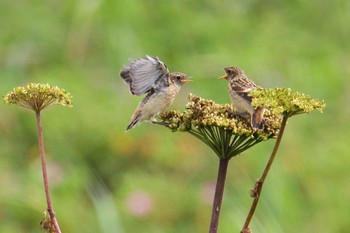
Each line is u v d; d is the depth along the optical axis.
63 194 13.61
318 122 15.44
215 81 15.91
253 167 14.05
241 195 13.64
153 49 16.69
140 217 13.16
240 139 7.57
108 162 14.34
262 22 17.97
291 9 18.67
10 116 14.71
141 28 16.94
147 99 9.99
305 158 14.39
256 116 7.61
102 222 12.80
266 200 13.52
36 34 16.75
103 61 16.39
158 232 13.07
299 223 13.49
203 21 17.30
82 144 14.45
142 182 13.69
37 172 13.77
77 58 16.42
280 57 17.02
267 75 16.42
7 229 13.12
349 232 13.66
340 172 14.29
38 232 13.29
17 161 14.27
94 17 16.91
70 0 17.11
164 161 14.30
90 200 13.70
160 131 14.68
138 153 14.42
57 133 14.48
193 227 13.24
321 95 16.34
